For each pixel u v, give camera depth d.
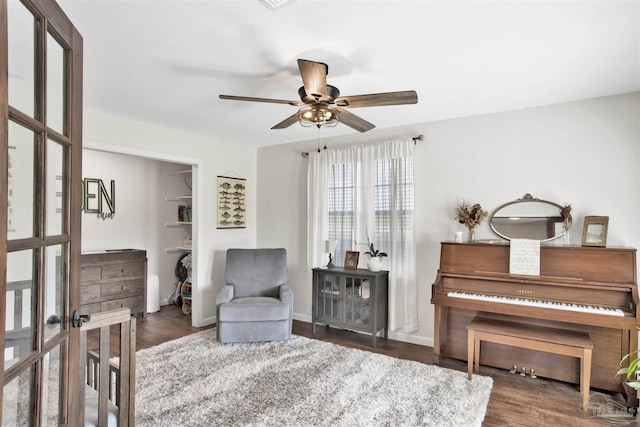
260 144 4.91
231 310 3.57
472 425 2.17
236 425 2.17
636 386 1.83
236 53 2.15
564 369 2.79
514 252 2.90
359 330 3.76
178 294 5.40
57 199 1.23
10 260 0.97
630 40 1.98
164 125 3.83
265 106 3.16
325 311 4.01
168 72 2.43
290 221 4.79
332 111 2.34
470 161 3.48
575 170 3.01
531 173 3.19
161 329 4.18
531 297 2.77
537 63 2.29
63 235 1.22
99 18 1.77
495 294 2.91
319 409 2.36
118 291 4.43
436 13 1.72
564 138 3.06
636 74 2.47
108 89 2.75
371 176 3.99
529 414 2.33
